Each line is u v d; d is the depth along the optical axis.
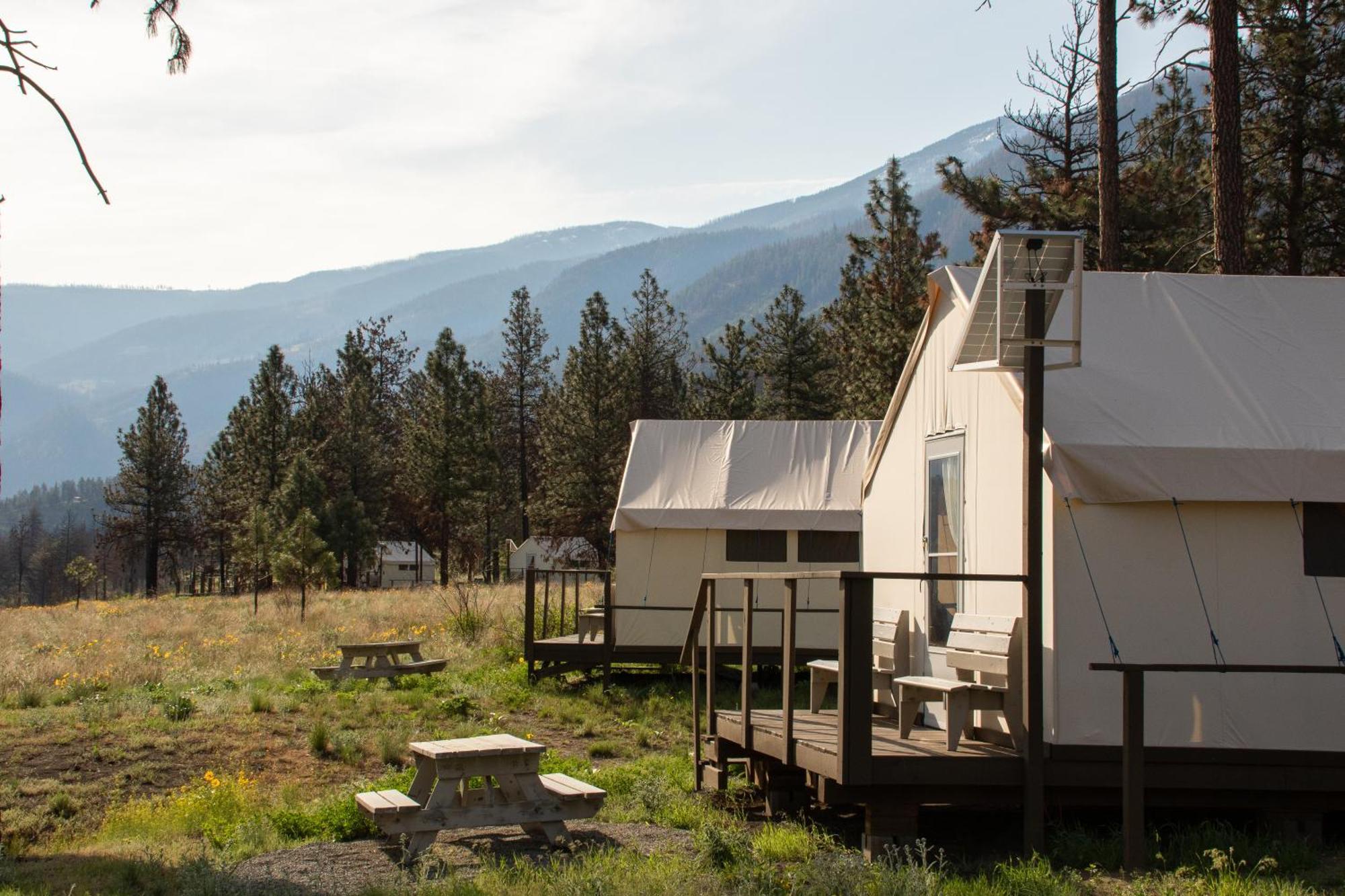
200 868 6.82
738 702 15.72
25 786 10.02
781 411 44.78
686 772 10.77
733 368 46.09
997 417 8.50
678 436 19.58
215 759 11.20
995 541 8.48
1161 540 7.84
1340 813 8.66
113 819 9.09
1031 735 7.18
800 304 44.81
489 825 7.57
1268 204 19.19
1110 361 8.52
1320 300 9.15
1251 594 7.83
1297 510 7.90
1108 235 16.14
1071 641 7.70
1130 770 6.88
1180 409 8.19
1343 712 7.76
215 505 56.41
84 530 130.00
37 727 12.12
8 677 15.56
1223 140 13.96
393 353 61.28
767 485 18.52
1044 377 8.22
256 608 29.44
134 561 61.41
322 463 51.66
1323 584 7.86
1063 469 7.75
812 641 17.77
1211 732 7.73
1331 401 8.36
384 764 11.25
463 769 7.58
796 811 8.98
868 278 34.59
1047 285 7.25
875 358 33.59
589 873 6.54
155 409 58.38
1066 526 7.78
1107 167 16.17
